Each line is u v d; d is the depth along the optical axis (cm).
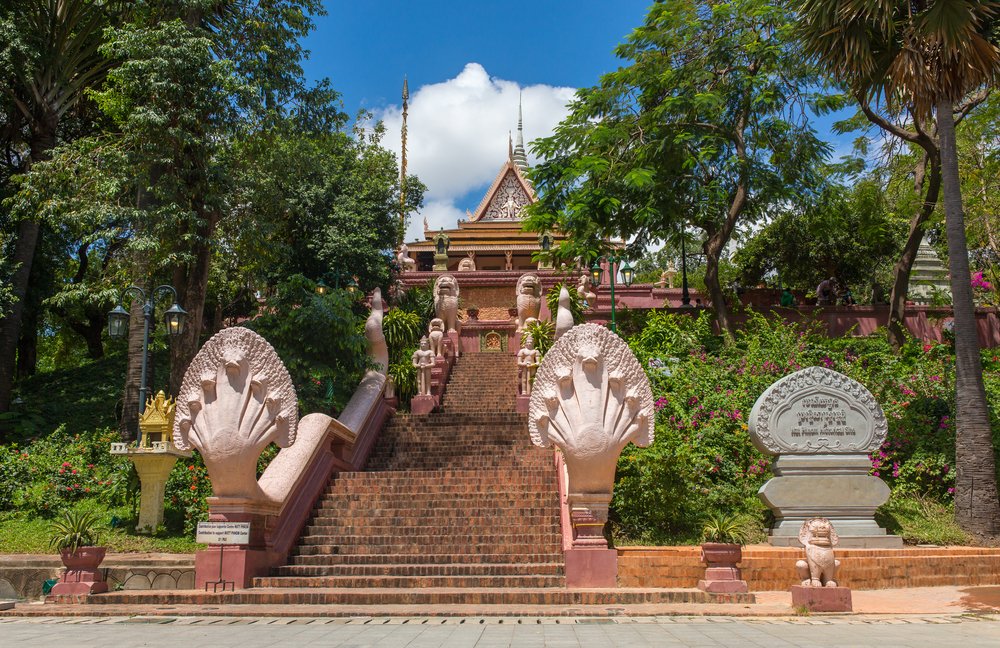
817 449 1155
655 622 727
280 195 1778
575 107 2036
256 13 1752
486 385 2031
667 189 1936
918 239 1928
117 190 1511
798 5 1355
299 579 914
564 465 1123
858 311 2136
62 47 1928
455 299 2281
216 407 926
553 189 2025
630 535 1097
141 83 1457
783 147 1959
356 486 1206
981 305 2266
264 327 1514
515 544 1005
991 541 1138
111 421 1827
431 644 607
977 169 2097
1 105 1986
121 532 1157
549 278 2892
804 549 819
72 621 764
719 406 1409
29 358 2417
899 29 1293
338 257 2469
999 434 1330
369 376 1614
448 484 1209
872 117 1653
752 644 592
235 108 1547
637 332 2056
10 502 1277
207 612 797
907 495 1266
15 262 1816
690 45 1927
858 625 699
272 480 1041
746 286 2939
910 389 1508
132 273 1573
